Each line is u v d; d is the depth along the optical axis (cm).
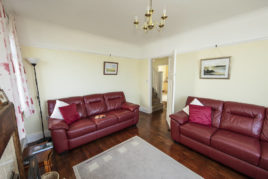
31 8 176
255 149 145
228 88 236
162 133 272
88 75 310
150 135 262
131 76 416
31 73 230
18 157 98
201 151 190
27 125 231
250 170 146
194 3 165
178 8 177
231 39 225
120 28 255
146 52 398
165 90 864
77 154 199
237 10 183
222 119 212
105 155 196
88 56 305
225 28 230
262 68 198
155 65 540
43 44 239
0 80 113
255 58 203
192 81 287
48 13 192
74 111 240
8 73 121
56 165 174
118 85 381
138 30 266
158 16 201
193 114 227
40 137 246
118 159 187
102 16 202
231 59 228
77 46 284
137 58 423
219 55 242
